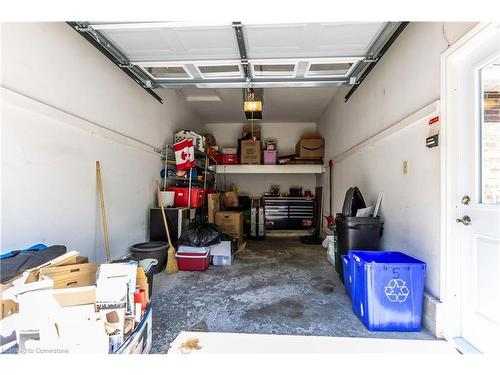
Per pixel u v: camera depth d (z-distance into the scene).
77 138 2.39
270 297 2.52
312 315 2.16
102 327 1.28
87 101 2.51
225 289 2.73
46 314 1.26
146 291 1.65
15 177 1.80
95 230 2.63
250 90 4.19
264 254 4.30
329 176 5.51
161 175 4.21
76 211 2.38
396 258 2.12
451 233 1.77
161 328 1.95
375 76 3.10
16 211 1.81
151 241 3.68
